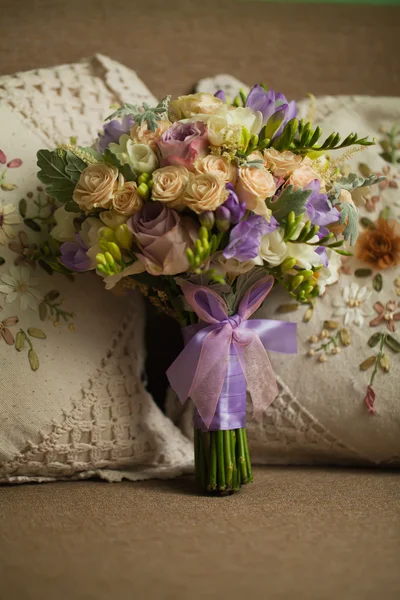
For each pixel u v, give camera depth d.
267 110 0.99
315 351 1.11
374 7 1.52
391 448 1.11
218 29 1.48
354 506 0.91
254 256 0.88
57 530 0.82
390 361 1.10
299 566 0.71
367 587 0.66
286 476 1.09
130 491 1.01
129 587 0.66
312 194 0.94
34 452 1.02
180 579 0.68
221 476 0.97
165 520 0.85
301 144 0.97
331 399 1.10
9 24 1.42
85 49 1.44
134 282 1.04
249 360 1.02
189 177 0.90
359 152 1.20
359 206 1.12
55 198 1.02
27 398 1.01
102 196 0.91
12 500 0.95
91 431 1.06
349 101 1.27
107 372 1.08
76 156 0.96
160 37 1.46
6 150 1.11
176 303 1.03
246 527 0.82
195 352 0.98
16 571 0.70
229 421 0.98
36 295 1.06
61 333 1.06
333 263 1.05
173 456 1.12
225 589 0.66
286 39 1.49
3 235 1.06
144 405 1.12
